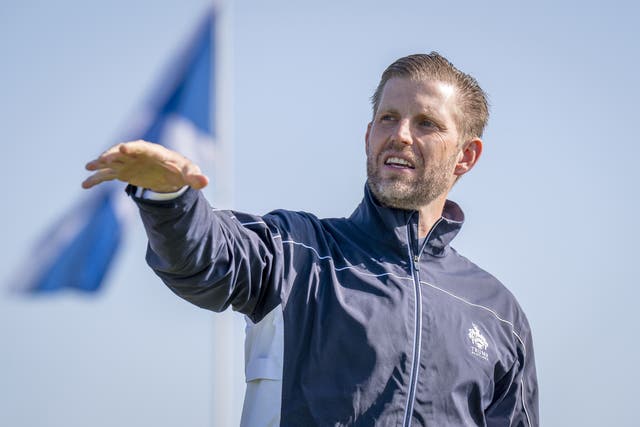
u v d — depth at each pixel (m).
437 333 7.72
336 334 7.40
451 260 8.48
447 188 8.55
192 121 19.34
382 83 8.73
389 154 8.20
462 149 8.73
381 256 8.06
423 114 8.30
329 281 7.64
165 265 6.58
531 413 8.63
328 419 7.21
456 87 8.55
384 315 7.57
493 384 8.13
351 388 7.28
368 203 8.23
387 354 7.44
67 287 18.89
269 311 7.39
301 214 8.12
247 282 7.17
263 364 7.30
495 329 8.27
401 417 7.33
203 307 7.12
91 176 6.03
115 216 19.09
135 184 6.16
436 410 7.48
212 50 19.61
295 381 7.29
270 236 7.51
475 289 8.37
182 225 6.35
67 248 18.95
